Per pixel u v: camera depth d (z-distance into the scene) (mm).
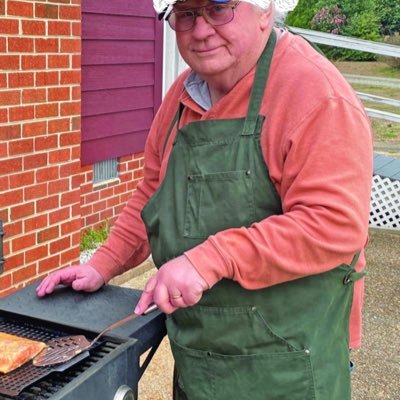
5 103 3221
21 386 1209
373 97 7301
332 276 1460
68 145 3705
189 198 1488
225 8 1361
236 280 1345
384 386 3242
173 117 1682
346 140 1328
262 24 1430
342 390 1534
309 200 1325
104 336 1411
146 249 1816
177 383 1737
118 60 4578
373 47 6852
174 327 1551
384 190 6219
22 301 1661
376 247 5746
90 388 1231
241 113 1460
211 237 1337
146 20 4820
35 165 3482
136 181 5125
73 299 1679
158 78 5113
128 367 1376
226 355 1488
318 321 1456
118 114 4715
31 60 3340
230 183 1441
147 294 1384
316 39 7027
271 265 1322
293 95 1381
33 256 3566
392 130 11555
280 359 1458
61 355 1321
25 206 3457
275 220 1341
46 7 3381
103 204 4738
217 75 1450
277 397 1472
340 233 1320
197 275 1295
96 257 1766
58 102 3576
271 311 1446
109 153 4688
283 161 1396
